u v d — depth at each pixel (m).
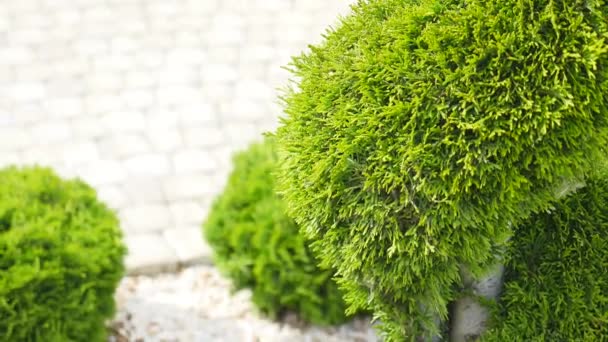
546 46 1.86
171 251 4.79
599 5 1.83
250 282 4.12
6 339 3.22
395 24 2.09
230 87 6.48
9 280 3.22
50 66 6.73
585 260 2.30
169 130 5.96
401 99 2.02
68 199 3.83
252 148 4.46
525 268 2.36
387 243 2.08
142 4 7.71
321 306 4.03
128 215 5.12
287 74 6.62
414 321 2.30
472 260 2.12
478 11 1.95
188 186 5.40
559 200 2.33
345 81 2.12
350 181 2.08
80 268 3.46
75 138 5.87
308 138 2.15
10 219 3.54
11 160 5.61
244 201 4.08
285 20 7.44
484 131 1.91
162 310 4.34
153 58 6.87
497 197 1.97
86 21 7.40
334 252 2.20
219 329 4.19
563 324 2.29
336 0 7.72
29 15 7.47
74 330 3.44
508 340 2.32
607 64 1.85
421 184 1.95
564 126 1.89
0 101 6.26
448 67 1.98
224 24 7.38
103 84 6.51
